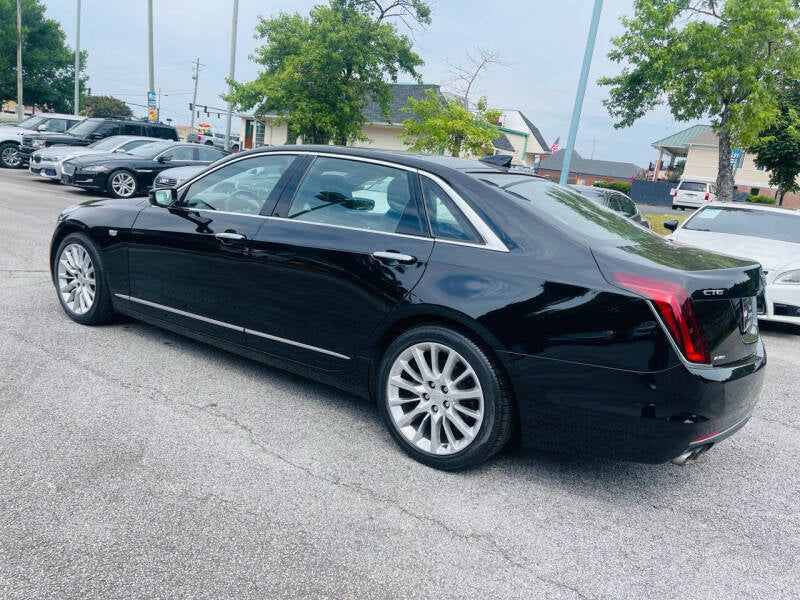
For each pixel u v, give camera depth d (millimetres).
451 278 3002
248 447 3172
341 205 3508
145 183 14422
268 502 2693
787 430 4129
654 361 2605
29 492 2590
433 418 3111
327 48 22641
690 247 3471
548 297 2781
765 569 2533
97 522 2436
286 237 3562
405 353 3166
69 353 4219
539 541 2598
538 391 2812
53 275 5008
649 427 2646
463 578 2312
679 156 57562
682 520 2871
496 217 3066
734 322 2840
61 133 18297
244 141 45500
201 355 4445
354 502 2760
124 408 3471
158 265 4219
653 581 2396
